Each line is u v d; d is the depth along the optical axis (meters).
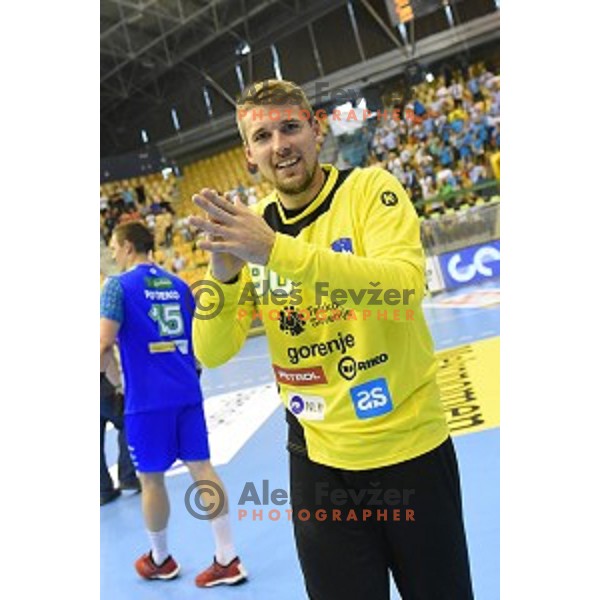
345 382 1.11
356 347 1.09
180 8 9.06
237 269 1.13
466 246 6.89
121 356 2.00
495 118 9.17
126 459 3.14
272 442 3.46
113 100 9.95
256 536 2.30
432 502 1.12
